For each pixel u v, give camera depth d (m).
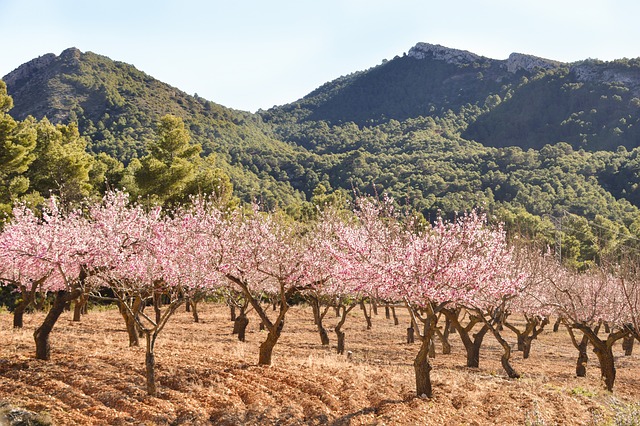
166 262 16.61
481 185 114.69
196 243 17.64
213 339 25.55
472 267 14.30
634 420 14.07
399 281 14.04
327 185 129.75
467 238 14.55
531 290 23.67
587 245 65.25
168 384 14.32
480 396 15.45
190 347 20.47
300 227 21.53
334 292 21.66
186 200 52.12
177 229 18.17
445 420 13.13
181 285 16.92
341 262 15.16
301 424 12.27
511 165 132.62
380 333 34.69
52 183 51.09
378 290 15.41
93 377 14.29
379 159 146.12
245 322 26.38
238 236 17.75
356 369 17.62
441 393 15.30
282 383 15.10
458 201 79.75
